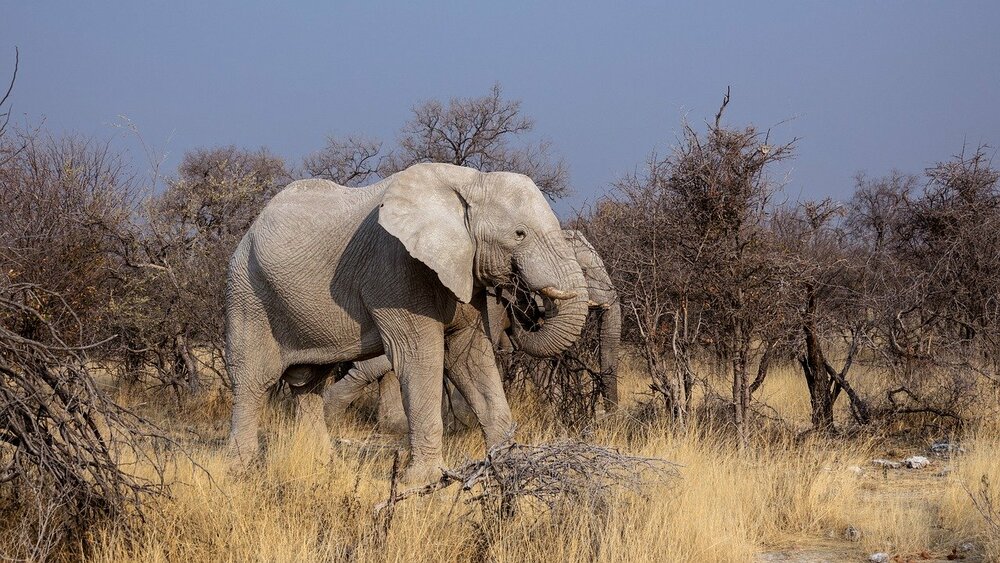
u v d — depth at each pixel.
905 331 16.11
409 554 8.50
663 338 13.90
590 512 8.89
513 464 9.23
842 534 10.38
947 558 9.47
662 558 8.75
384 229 12.16
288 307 12.76
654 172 13.58
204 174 31.47
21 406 8.12
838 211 14.77
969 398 15.13
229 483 10.48
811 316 14.60
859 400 14.91
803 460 12.06
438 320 12.16
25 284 8.65
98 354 16.47
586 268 14.77
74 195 16.53
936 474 12.77
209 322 17.58
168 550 8.66
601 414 15.23
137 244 17.81
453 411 15.14
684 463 11.33
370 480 11.12
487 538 8.84
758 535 10.27
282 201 13.13
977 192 19.09
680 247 13.53
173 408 17.31
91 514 8.59
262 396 13.34
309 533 9.01
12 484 8.91
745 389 13.32
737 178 13.20
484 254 11.77
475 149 34.00
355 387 16.14
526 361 15.98
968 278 17.36
